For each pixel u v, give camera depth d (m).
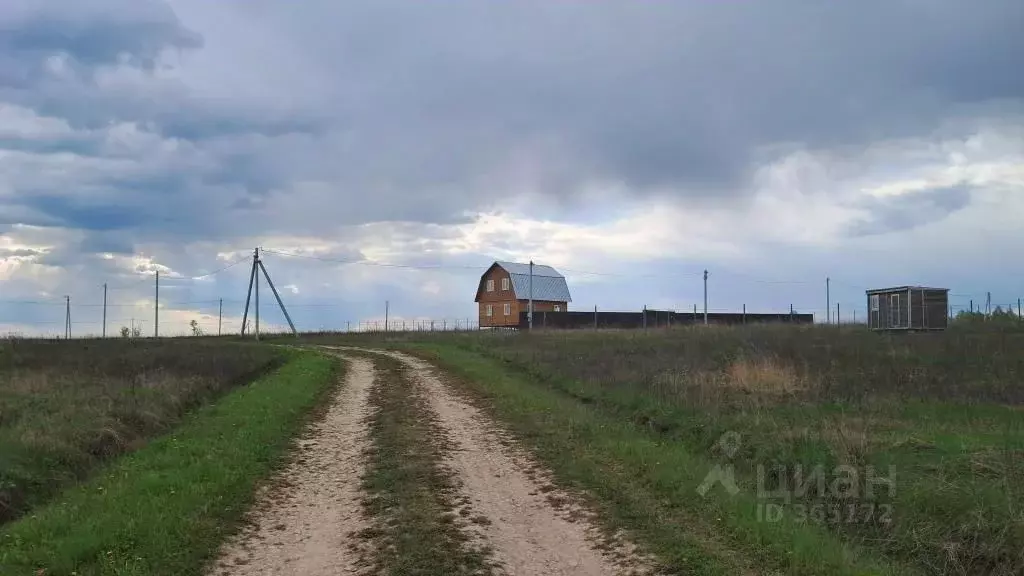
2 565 7.29
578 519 9.02
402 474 11.52
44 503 10.54
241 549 8.27
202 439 13.80
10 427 14.31
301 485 11.25
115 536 8.08
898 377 18.83
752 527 8.19
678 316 60.25
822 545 7.64
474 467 12.02
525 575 7.19
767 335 30.92
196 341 48.69
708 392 16.78
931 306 32.38
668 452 12.05
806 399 16.28
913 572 7.35
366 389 22.78
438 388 22.33
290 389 21.47
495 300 72.50
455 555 7.77
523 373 25.41
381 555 7.89
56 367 26.33
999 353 21.81
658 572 7.16
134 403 17.36
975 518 7.77
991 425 12.98
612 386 19.47
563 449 12.98
